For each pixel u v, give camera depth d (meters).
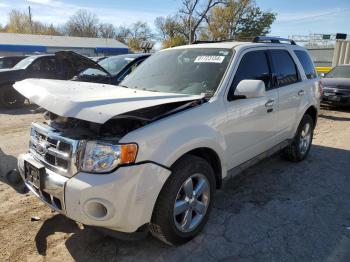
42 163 3.01
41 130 3.10
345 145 6.61
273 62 4.54
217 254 3.04
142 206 2.70
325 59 18.50
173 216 2.93
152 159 2.72
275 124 4.47
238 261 2.95
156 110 3.07
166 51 4.54
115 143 2.63
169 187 2.86
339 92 10.70
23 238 3.27
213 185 3.35
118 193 2.58
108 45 49.59
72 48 44.62
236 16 48.75
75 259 2.97
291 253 3.06
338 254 3.05
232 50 3.97
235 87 3.68
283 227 3.49
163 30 51.97
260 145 4.22
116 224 2.65
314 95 5.51
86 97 2.81
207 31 49.03
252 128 3.96
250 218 3.66
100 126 2.80
